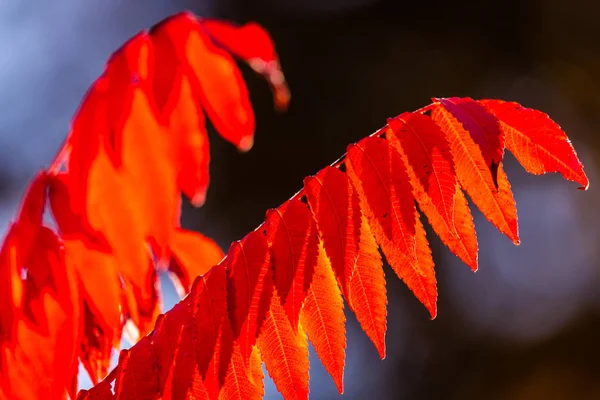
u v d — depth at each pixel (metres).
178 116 1.72
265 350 1.50
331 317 1.50
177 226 1.73
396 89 5.84
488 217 1.52
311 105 5.73
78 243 1.66
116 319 1.66
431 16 6.03
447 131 1.53
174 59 1.69
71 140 1.68
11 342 1.62
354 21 5.96
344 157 1.52
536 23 6.05
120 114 1.67
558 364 5.83
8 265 1.64
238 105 1.73
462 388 5.76
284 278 1.50
